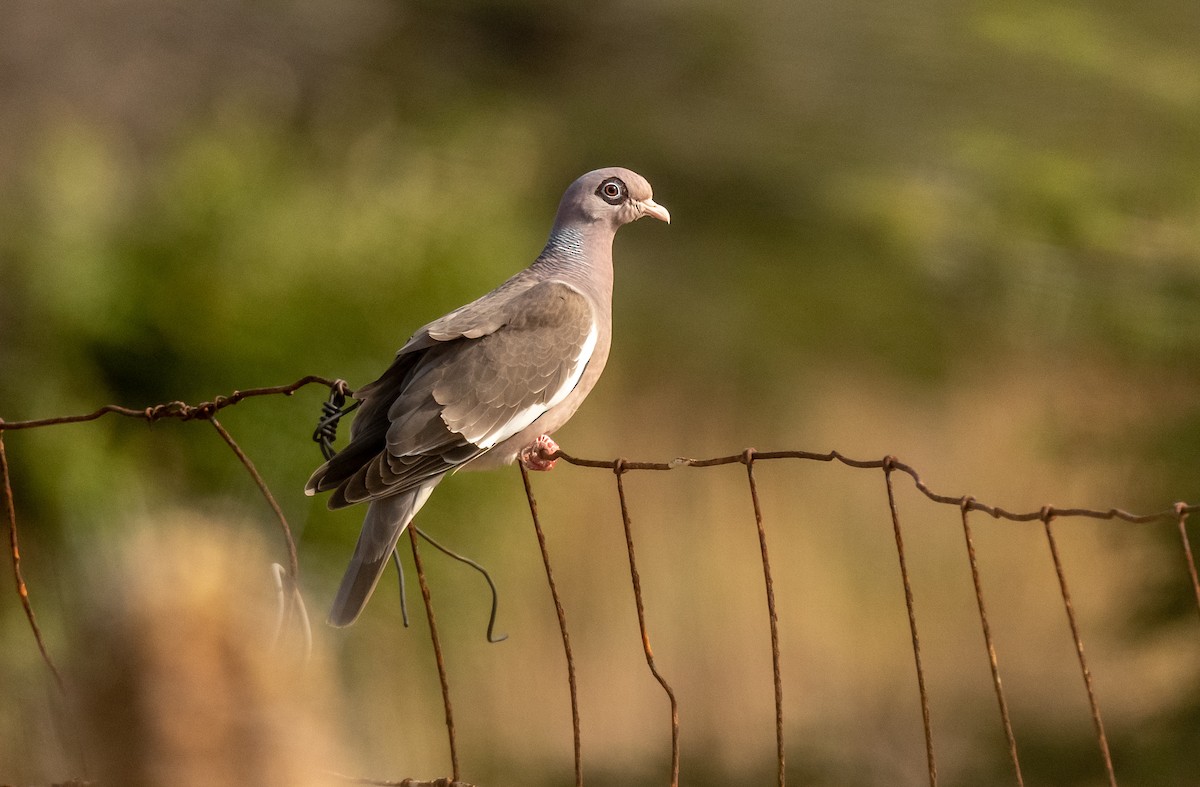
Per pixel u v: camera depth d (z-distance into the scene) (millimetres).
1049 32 20391
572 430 19438
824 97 21953
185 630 2471
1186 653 14352
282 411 12609
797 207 21875
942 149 20781
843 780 17672
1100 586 19344
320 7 22516
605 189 8672
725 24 22297
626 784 16891
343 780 5922
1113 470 15078
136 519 2908
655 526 19922
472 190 15727
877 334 21094
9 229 12711
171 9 21719
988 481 20578
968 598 20328
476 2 23219
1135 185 18281
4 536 11648
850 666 19938
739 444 21297
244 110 16562
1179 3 20422
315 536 12336
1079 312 17625
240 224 13055
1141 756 14578
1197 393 15484
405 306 13305
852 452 21422
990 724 17031
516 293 8180
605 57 23344
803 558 20453
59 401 12195
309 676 2656
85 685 2480
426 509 13180
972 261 19516
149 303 12594
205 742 2445
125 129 20672
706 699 19141
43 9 20391
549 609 17750
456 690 15414
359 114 21891
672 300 21828
